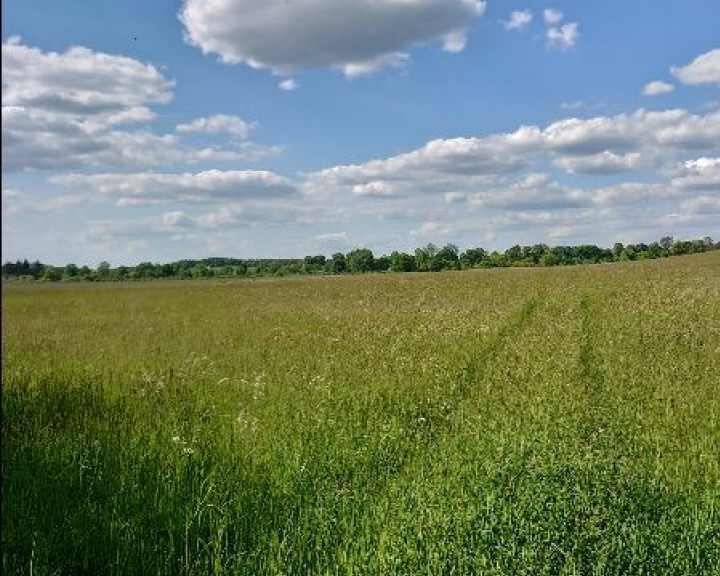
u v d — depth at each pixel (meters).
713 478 5.93
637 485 5.40
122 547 4.67
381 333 16.14
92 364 12.34
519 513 4.80
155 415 8.09
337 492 5.45
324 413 7.94
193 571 4.40
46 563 4.43
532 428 7.23
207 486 5.65
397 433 7.06
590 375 10.86
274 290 41.47
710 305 19.98
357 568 4.31
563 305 21.77
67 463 6.07
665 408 8.42
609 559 4.30
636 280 32.06
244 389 9.77
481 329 15.88
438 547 4.44
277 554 4.53
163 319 23.08
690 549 4.49
